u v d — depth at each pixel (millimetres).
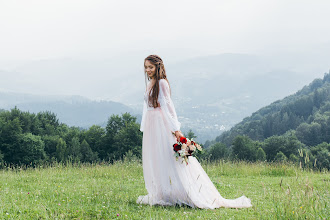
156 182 5582
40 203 5273
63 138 78938
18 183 8188
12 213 4691
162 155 5617
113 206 5332
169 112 5688
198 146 5633
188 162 5660
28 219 4406
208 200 5520
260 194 7051
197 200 5395
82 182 8867
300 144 89750
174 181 5500
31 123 74938
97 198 5949
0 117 69688
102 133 80500
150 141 5730
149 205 5441
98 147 78562
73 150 69438
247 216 4875
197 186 5574
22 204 5199
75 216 4590
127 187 7973
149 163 5695
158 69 5742
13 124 60906
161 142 5652
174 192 5465
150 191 5637
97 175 10852
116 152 72125
